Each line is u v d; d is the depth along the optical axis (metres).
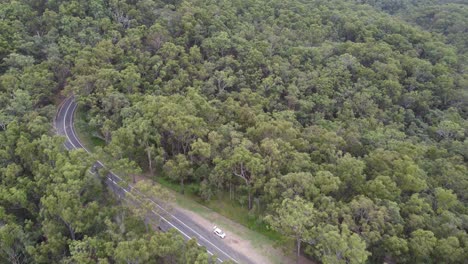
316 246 61.00
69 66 109.31
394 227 65.56
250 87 116.56
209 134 82.44
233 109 97.88
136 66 107.31
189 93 99.12
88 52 107.94
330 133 90.06
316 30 156.75
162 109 84.44
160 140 85.50
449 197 73.94
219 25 134.38
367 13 194.62
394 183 73.50
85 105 101.56
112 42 118.25
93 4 125.88
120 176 86.25
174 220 78.19
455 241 62.09
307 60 134.50
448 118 120.31
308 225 63.75
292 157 80.00
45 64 105.62
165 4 142.00
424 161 91.44
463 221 70.75
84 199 70.62
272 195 72.44
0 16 116.56
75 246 59.50
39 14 127.00
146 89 104.88
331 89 120.69
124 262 58.09
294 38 149.62
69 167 70.44
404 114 120.56
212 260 61.00
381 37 163.12
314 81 120.94
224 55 126.44
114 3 128.38
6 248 63.62
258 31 147.75
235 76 115.19
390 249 63.47
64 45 111.88
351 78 131.62
